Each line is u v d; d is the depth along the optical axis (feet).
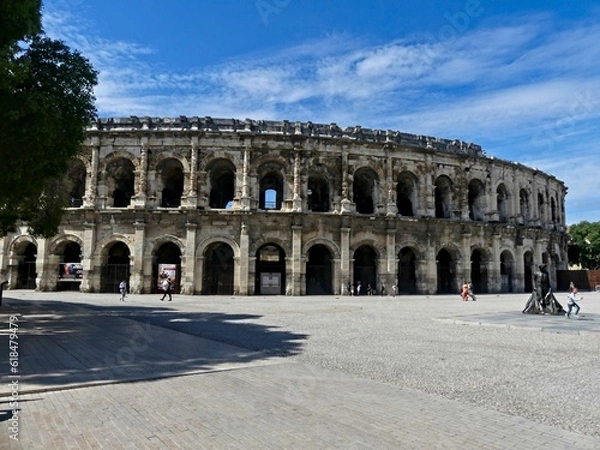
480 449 25.36
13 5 61.46
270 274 183.52
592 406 33.81
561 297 189.98
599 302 157.07
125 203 199.11
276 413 31.42
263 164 185.68
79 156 181.27
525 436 27.50
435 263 194.59
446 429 28.63
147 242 175.01
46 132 65.98
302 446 25.45
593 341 65.57
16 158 65.67
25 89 71.67
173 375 42.34
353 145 189.06
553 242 249.75
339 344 61.46
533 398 35.88
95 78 81.51
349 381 40.98
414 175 199.93
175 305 125.90
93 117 83.56
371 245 187.01
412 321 90.12
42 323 79.41
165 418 30.12
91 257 173.68
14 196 73.20
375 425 29.22
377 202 192.44
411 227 193.26
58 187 103.09
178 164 184.55
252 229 177.06
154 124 183.42
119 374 42.52
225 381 40.52
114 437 26.50
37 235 99.55
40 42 77.51
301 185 182.60
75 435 26.76
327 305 130.00
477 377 42.83
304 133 188.03
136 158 180.14
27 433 27.04
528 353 55.67
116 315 95.96
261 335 69.56
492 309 118.62
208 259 184.34
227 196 209.67
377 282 187.52
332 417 30.73
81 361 48.08
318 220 180.75
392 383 40.57
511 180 228.22
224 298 158.20
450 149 211.41
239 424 29.09
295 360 50.55
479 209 217.56
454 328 79.71
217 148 180.96
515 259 221.05
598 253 341.41
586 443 26.43
